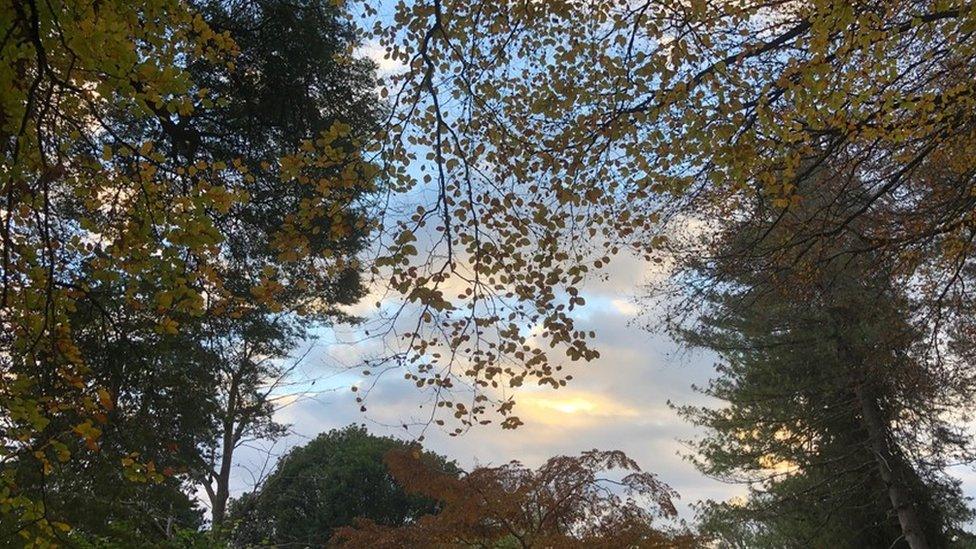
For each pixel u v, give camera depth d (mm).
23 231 4949
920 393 13203
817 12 5176
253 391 13078
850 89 5258
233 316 5383
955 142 6832
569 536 9594
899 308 10305
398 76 6141
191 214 3730
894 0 5641
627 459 9969
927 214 8266
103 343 7094
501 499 9930
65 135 4188
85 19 3219
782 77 5141
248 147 8758
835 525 17125
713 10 5895
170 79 3383
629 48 5969
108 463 7465
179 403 8508
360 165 5469
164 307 3945
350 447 26750
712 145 5477
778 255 8547
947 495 16406
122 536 8586
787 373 17203
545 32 6625
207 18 7836
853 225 8938
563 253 6223
